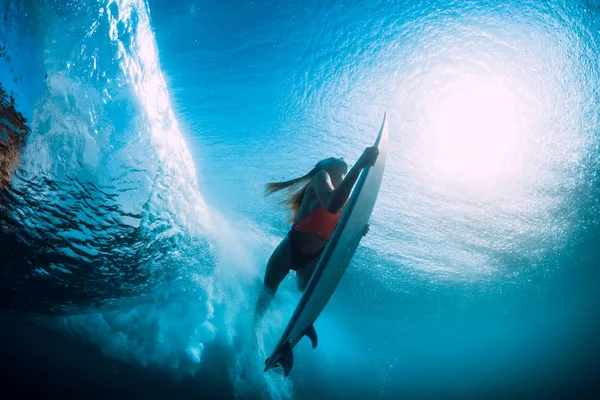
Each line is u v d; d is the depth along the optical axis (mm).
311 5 7023
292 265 3186
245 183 4598
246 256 3768
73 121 3104
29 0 2988
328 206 2949
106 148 3195
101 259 3055
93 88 3234
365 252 4395
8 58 2887
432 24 6801
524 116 5801
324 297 3045
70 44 3160
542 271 4398
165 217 3375
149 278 3262
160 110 3686
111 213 3104
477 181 5113
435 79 6066
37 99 2982
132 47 3557
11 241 2883
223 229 3934
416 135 5484
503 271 4402
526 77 6133
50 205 2953
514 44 6512
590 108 5938
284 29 6688
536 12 6965
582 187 5246
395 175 5125
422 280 4219
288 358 2789
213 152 4906
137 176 3273
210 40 6484
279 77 6039
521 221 4844
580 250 4668
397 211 4777
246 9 6855
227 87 5801
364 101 5773
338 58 6277
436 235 4586
